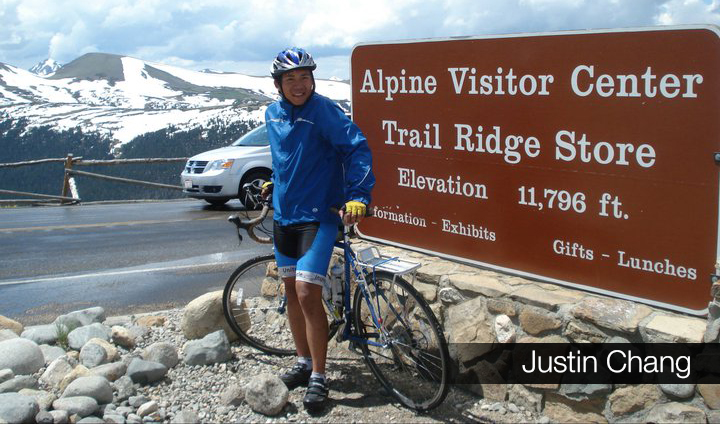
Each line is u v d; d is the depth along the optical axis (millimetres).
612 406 3309
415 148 4465
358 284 3781
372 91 4691
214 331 4594
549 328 3529
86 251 9117
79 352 4434
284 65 3443
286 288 3861
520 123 3846
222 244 9430
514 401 3666
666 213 3293
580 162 3600
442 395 3461
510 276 3980
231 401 3678
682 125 3189
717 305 3000
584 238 3633
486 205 4094
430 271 4109
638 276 3434
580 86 3549
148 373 3951
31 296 6715
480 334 3775
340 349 4383
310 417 3570
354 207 3377
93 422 3361
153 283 7160
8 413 3285
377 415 3582
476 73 4023
